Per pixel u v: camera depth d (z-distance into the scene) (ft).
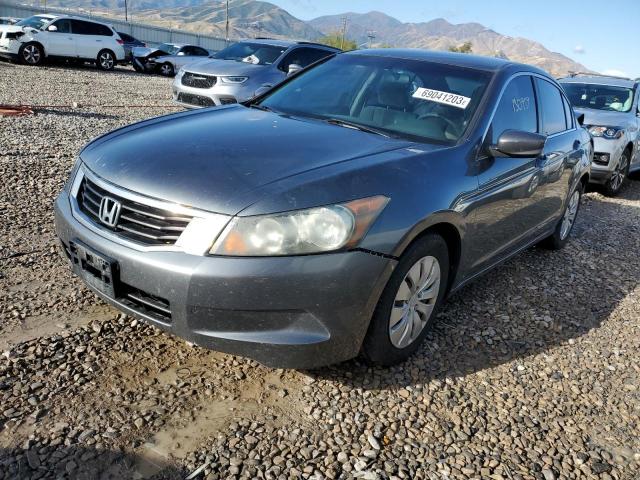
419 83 11.99
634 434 8.87
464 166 10.05
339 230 7.66
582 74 33.88
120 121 31.17
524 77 13.32
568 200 16.40
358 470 7.28
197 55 83.10
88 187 8.93
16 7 115.24
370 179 8.38
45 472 6.63
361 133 10.51
